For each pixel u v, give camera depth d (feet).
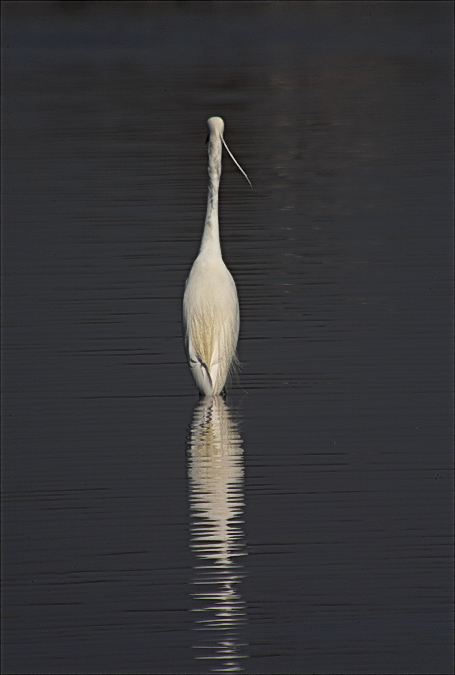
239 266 63.57
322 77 145.48
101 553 32.07
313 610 29.14
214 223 47.39
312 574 30.86
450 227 70.95
